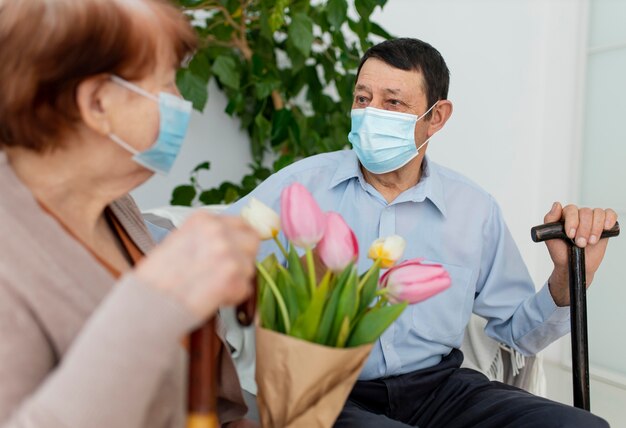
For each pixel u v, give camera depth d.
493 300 1.43
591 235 1.11
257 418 1.17
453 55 2.68
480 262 1.42
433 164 1.46
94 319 0.51
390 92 1.31
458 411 1.26
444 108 1.42
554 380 2.46
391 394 1.26
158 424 0.70
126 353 0.49
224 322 1.23
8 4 0.62
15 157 0.67
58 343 0.61
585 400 1.11
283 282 0.74
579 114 2.45
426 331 1.33
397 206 1.38
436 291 0.72
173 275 0.51
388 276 0.76
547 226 1.12
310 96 2.41
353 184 1.39
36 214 0.63
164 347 0.50
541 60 2.54
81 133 0.67
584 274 1.12
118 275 0.73
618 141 2.34
